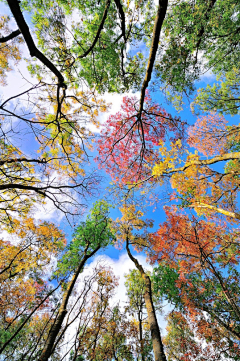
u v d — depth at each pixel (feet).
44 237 31.01
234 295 32.37
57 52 22.57
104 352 31.42
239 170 27.48
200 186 29.73
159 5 13.58
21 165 23.16
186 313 38.34
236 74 31.71
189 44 22.86
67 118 22.03
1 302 27.35
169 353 43.57
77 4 21.35
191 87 26.73
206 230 32.81
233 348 31.40
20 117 15.19
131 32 24.21
